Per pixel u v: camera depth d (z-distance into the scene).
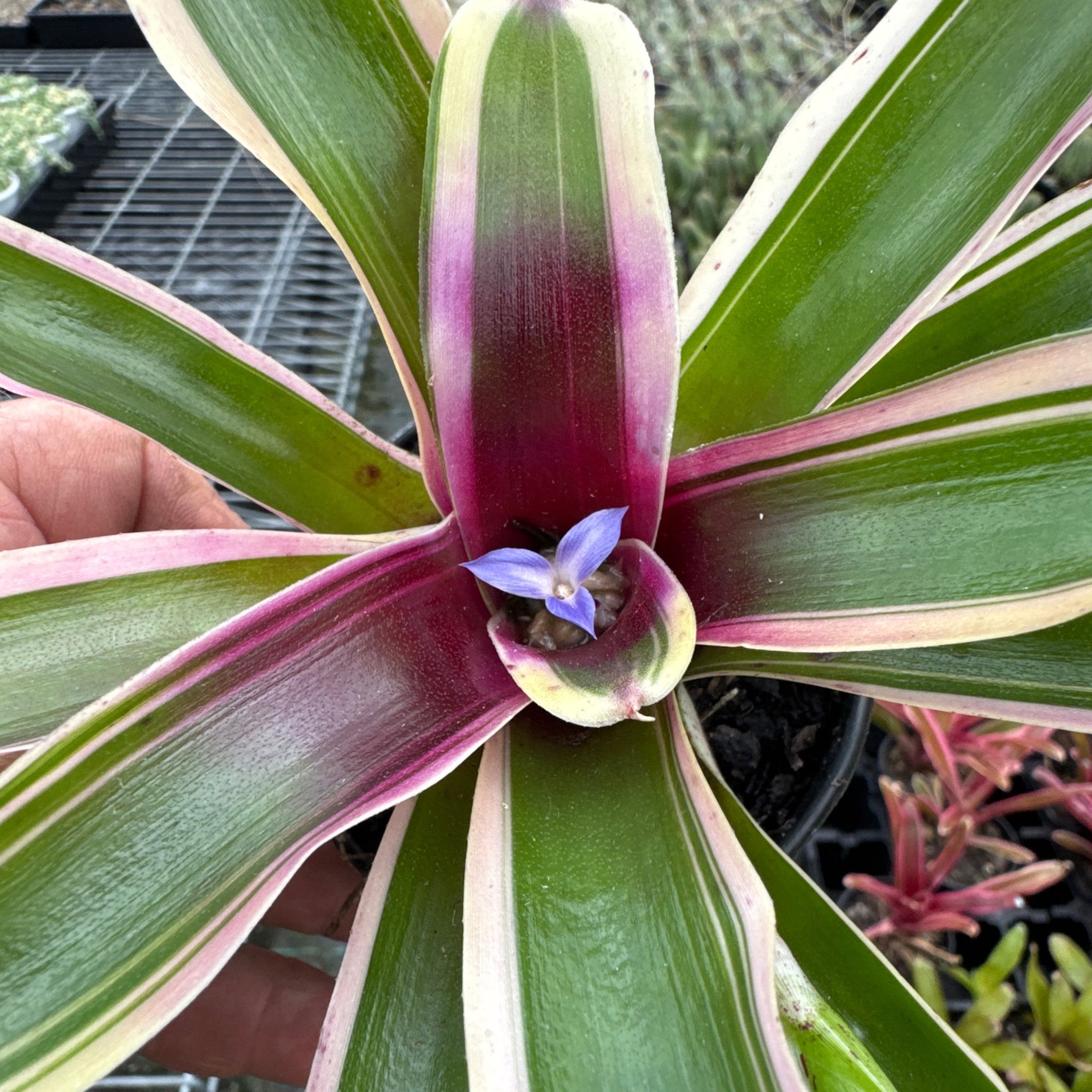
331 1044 0.16
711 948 0.14
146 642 0.17
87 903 0.13
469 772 0.18
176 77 0.16
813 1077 0.15
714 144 0.37
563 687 0.15
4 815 0.13
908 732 0.30
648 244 0.16
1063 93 0.17
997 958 0.25
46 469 0.22
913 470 0.16
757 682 0.25
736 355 0.19
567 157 0.16
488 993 0.14
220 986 0.22
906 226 0.18
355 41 0.18
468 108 0.15
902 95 0.18
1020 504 0.15
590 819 0.16
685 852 0.15
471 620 0.18
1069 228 0.19
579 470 0.18
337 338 0.38
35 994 0.13
